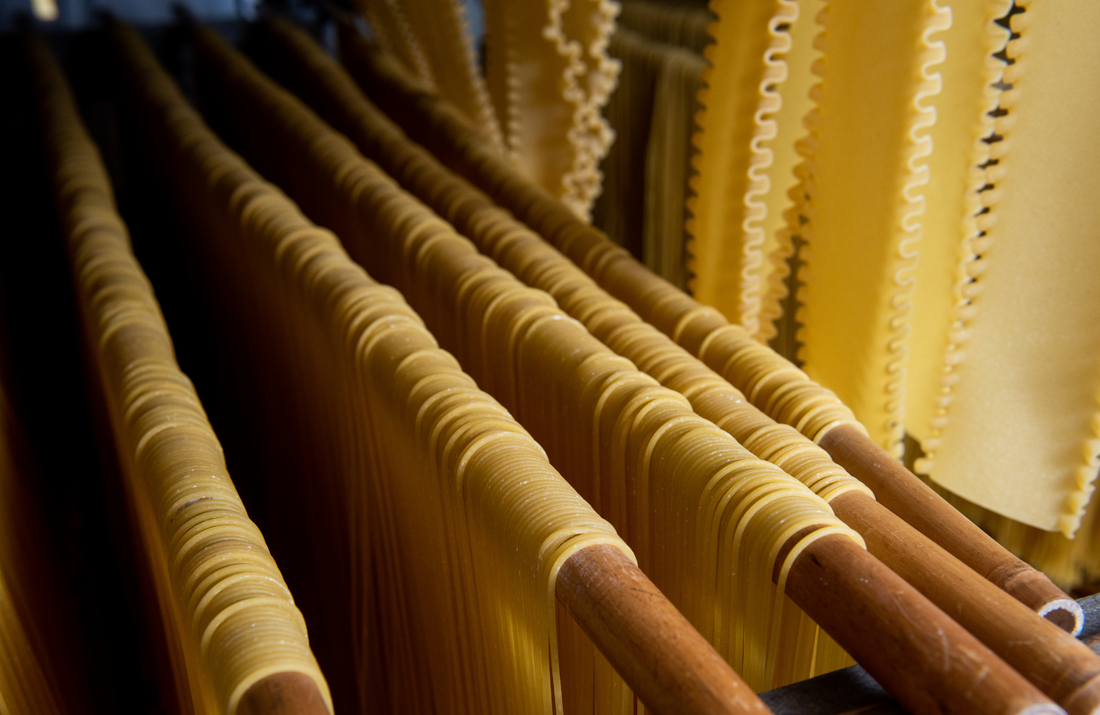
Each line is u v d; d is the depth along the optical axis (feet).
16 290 3.16
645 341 1.37
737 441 1.13
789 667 1.15
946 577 0.91
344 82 2.84
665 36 3.45
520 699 1.15
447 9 2.55
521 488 1.03
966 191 1.37
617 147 3.63
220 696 0.86
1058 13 1.22
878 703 0.90
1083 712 0.78
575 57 2.07
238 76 2.90
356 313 1.46
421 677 1.66
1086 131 1.27
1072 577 1.74
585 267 1.78
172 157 2.50
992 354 1.49
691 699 0.76
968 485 1.62
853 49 1.38
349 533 1.90
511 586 1.04
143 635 2.46
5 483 1.59
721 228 1.76
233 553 1.01
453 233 1.72
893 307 1.47
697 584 1.11
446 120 2.46
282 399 2.15
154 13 4.29
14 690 1.25
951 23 1.27
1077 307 1.38
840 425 1.23
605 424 1.23
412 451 1.27
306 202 2.44
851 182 1.47
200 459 1.18
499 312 1.46
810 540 0.91
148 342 1.45
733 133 1.63
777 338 2.67
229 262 2.24
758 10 1.47
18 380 2.46
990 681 0.73
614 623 0.85
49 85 2.77
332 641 2.30
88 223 1.82
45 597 1.75
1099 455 1.49
